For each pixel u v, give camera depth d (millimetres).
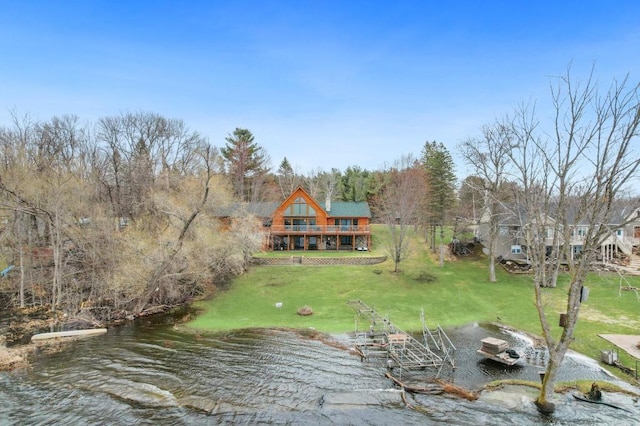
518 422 13891
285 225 49344
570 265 14383
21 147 32531
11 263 31469
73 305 29016
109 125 48031
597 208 13445
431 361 19172
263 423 13945
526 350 21156
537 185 17656
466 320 26562
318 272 38188
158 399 15633
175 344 22547
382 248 48250
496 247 42969
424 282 35375
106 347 21969
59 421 14000
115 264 29344
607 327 23953
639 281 34531
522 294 31984
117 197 40406
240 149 63469
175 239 30516
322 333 24344
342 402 15383
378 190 66000
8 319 26641
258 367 19141
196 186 35156
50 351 21281
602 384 16516
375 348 21672
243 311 29078
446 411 14773
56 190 28562
